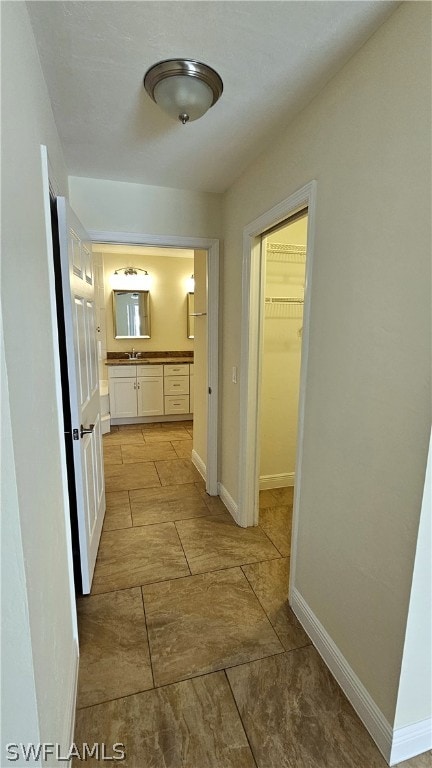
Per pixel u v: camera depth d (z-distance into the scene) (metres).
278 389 3.02
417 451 1.03
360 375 1.25
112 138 1.81
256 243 2.19
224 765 1.17
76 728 1.27
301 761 1.18
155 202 2.50
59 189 1.75
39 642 0.85
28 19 1.05
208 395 2.91
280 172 1.76
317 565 1.57
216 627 1.70
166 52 1.22
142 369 4.97
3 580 0.71
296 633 1.67
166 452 4.00
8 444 0.69
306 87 1.39
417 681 1.16
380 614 1.20
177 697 1.38
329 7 1.03
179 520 2.62
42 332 1.14
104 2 1.02
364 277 1.21
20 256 0.86
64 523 1.38
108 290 5.21
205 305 3.01
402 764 1.19
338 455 1.39
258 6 1.03
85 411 1.92
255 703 1.36
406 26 0.99
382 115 1.10
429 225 0.96
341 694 1.39
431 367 0.97
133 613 1.78
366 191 1.18
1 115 0.73
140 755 1.20
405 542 1.08
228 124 1.66
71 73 1.32
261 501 2.92
